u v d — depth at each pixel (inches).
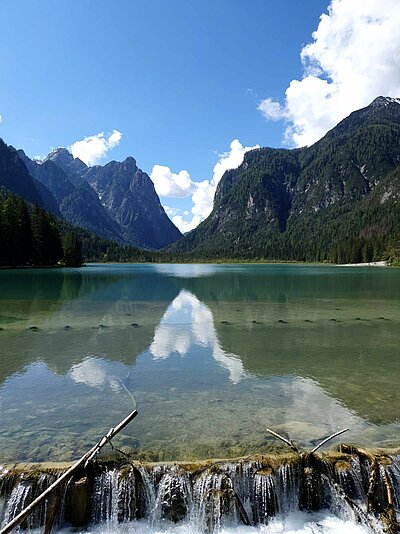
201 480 326.6
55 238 3981.3
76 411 453.4
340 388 534.3
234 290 1902.1
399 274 3567.9
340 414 450.3
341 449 364.8
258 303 1385.3
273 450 370.6
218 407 468.1
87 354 691.4
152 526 319.3
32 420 428.8
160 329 912.9
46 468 326.6
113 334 853.2
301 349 741.3
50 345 753.0
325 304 1364.4
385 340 818.8
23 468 327.0
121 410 457.7
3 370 599.8
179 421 429.4
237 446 377.7
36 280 2326.5
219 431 406.9
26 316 1061.8
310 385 545.0
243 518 318.0
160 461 351.3
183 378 571.8
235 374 592.7
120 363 642.2
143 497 325.7
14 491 313.9
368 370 616.1
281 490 332.8
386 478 331.3
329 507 333.4
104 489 323.0
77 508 315.0
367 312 1184.2
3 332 860.0
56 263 4190.5
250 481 332.2
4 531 265.3
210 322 1005.2
